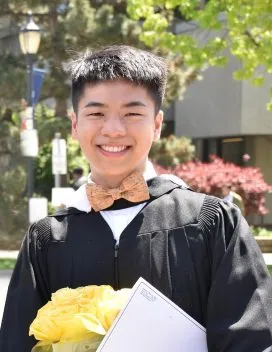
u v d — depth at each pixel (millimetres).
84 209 2270
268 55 11320
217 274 2092
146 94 2201
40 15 15906
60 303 2039
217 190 14320
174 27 18516
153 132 2246
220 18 15141
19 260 2320
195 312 2121
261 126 19688
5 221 14914
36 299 2242
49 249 2248
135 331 1992
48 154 17703
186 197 2236
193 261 2129
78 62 2303
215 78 20500
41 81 12906
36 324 2039
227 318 2041
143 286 2012
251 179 14539
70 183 17031
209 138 21469
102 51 2283
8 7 15539
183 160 16641
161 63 2277
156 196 2242
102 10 15367
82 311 2008
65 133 15219
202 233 2154
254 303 2039
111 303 2014
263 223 20484
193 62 11820
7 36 15734
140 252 2145
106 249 2180
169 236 2162
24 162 15047
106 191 2246
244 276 2072
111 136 2164
